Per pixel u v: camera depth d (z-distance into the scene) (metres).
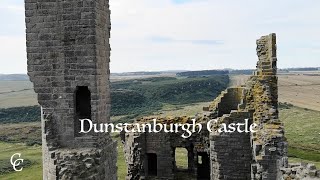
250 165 28.12
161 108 125.12
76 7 19.27
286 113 118.56
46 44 19.69
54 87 19.77
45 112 19.89
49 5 19.50
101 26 20.17
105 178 20.31
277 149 21.73
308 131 87.75
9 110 129.88
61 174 19.12
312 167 17.08
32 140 95.50
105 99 20.77
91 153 19.22
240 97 34.72
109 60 21.59
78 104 20.62
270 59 28.17
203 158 36.44
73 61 19.52
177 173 36.47
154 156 36.62
